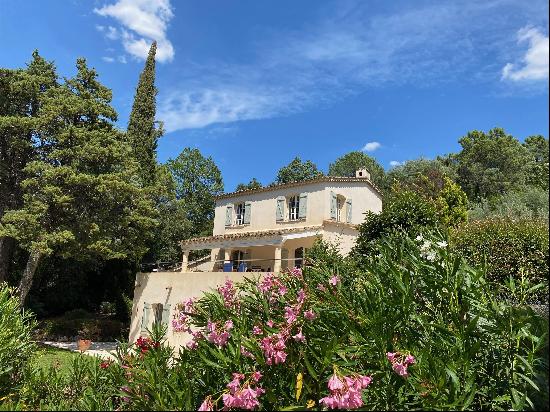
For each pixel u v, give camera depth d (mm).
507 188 27891
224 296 5551
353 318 4352
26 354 7371
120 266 30750
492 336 4465
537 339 3943
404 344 4250
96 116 22938
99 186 20500
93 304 31359
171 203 34875
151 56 32625
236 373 4012
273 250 25047
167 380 4598
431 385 3803
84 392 5418
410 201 16109
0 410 4824
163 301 20609
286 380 4207
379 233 15508
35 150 21844
